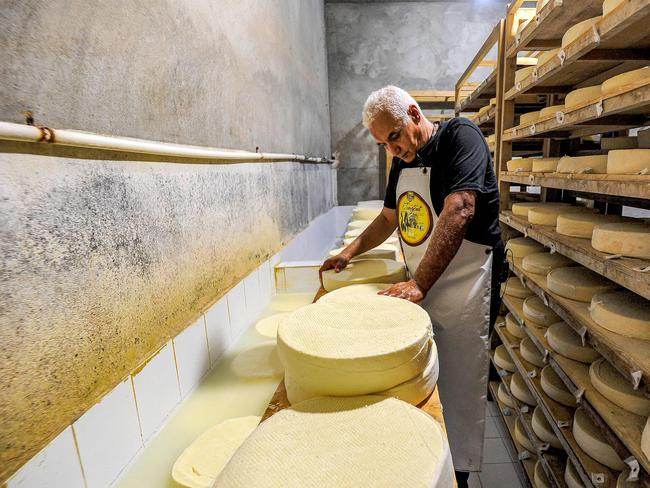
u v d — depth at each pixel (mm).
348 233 2686
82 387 690
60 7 663
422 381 780
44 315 611
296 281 1926
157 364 924
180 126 1101
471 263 1440
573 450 1469
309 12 3766
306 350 729
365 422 634
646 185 1087
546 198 2721
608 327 1332
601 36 1296
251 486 516
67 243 660
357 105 5586
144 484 777
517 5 2260
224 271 1360
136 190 862
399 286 1176
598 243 1425
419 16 5391
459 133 1298
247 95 1705
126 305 818
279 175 2195
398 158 1587
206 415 993
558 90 2389
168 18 1036
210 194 1259
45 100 631
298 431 624
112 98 804
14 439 558
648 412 1211
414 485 495
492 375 2762
